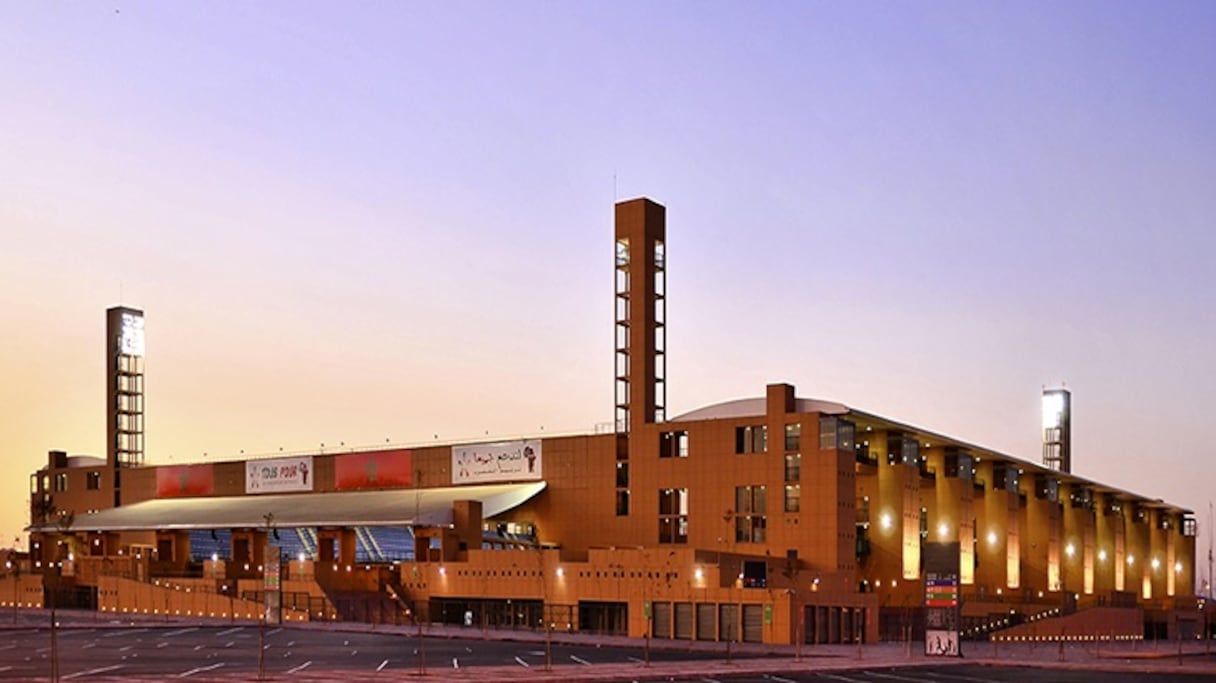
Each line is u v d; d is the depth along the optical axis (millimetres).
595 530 144250
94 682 54188
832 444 127438
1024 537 185375
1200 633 198625
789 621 107500
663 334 149875
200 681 55156
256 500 169750
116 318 192000
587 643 100125
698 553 114375
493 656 81125
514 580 125125
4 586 166250
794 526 128500
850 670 77000
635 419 143375
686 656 87375
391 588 131500
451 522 139875
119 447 190250
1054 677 74750
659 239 150250
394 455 162875
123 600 147125
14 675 58812
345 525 143750
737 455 134125
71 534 182250
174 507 173500
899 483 141750
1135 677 76562
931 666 82750
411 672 63094
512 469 152125
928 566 92875
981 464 172750
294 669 65688
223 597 136000
